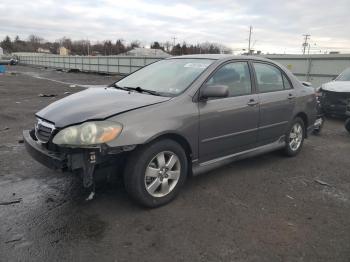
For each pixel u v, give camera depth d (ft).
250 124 15.55
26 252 9.61
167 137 12.48
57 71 152.05
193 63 15.16
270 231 11.09
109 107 11.94
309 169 17.25
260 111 15.94
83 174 11.07
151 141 11.93
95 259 9.43
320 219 12.01
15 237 10.31
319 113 25.03
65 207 12.25
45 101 41.32
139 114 11.70
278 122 17.28
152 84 14.75
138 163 11.66
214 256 9.71
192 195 13.58
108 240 10.32
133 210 12.16
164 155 12.45
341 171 17.15
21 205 12.31
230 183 14.97
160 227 11.13
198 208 12.51
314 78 55.57
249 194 13.89
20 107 35.68
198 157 13.66
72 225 11.09
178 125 12.44
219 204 12.88
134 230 10.91
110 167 11.68
